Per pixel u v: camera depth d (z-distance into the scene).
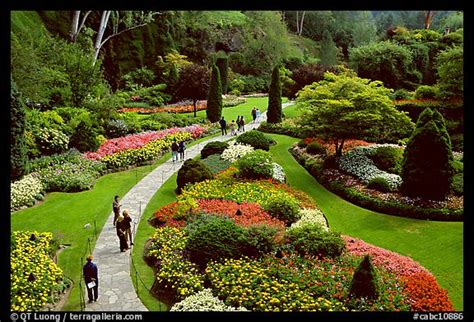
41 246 14.04
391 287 11.59
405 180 18.80
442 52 32.41
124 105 42.72
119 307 11.42
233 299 11.12
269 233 13.72
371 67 41.00
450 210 17.45
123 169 25.05
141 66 52.75
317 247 13.34
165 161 26.86
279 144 30.28
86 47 41.69
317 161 24.75
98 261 13.92
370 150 24.20
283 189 20.06
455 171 20.53
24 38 33.53
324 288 11.41
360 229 17.03
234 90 55.19
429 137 18.00
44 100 28.45
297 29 81.50
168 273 12.55
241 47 65.62
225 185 20.14
